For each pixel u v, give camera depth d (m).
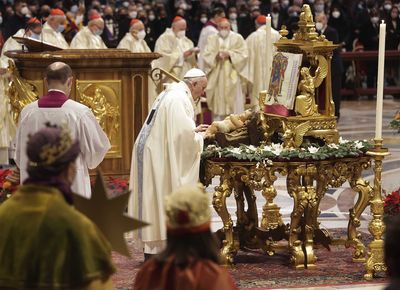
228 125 16.28
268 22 16.77
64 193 8.29
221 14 36.16
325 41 15.77
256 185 15.49
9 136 27.58
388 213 15.78
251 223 16.97
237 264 16.12
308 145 15.80
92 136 14.27
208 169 15.80
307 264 15.75
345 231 18.61
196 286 7.48
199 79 16.02
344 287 14.55
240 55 34.75
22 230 8.09
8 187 15.83
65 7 45.25
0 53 29.30
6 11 43.97
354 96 44.62
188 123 15.61
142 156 15.80
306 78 15.73
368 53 44.12
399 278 7.08
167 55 34.22
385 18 45.47
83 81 20.66
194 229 7.55
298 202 15.50
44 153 8.22
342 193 22.45
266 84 16.80
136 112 21.12
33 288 8.03
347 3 46.69
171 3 49.62
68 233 8.02
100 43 31.03
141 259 16.67
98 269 8.04
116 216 8.41
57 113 14.18
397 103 41.88
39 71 20.45
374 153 14.98
